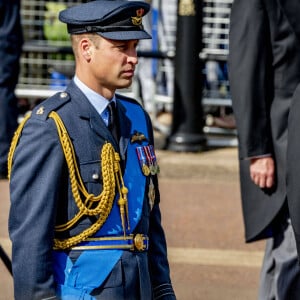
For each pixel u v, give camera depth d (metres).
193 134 31.19
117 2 11.27
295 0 16.30
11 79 26.38
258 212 16.56
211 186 28.58
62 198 11.05
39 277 10.71
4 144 25.48
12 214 10.89
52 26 33.66
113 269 11.14
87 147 11.12
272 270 16.61
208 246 23.09
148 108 34.72
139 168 11.57
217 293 20.11
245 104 16.33
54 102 11.21
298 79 16.41
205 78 33.72
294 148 15.23
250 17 16.33
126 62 11.23
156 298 11.95
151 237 12.05
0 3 26.41
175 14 33.28
